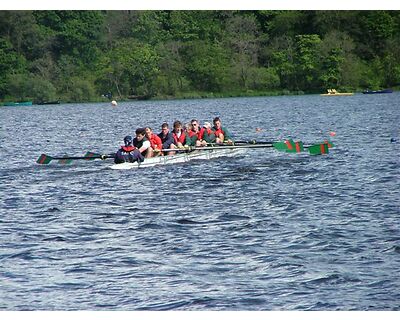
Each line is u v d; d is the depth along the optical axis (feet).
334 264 150.41
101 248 163.22
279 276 144.46
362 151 328.08
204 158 303.07
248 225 182.19
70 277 145.28
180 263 152.46
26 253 159.63
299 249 160.66
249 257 155.63
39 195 224.74
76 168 281.33
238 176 257.96
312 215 192.65
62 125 607.78
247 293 136.98
